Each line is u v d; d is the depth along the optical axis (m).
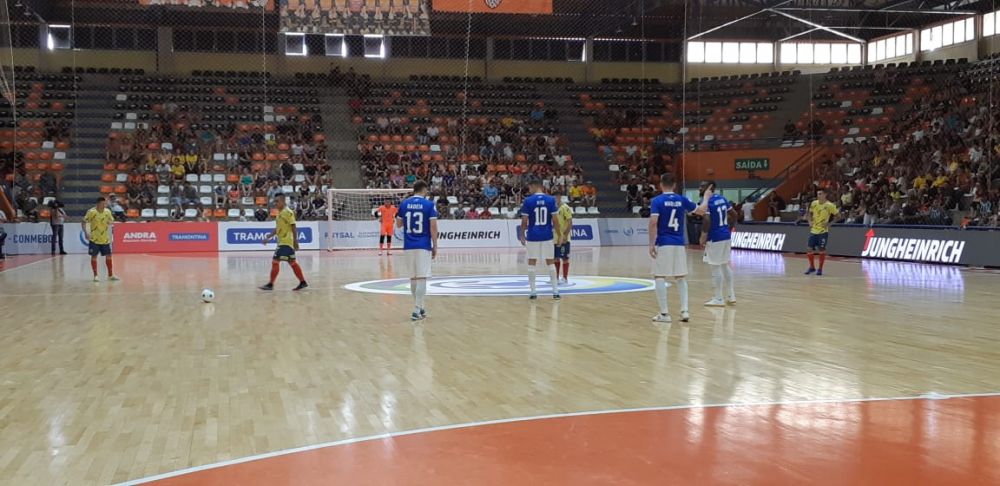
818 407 5.79
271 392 6.49
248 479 4.32
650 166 34.22
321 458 4.69
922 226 21.02
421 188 10.66
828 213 17.20
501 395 6.30
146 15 34.03
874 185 26.08
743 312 11.27
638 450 4.74
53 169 30.70
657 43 39.25
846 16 33.78
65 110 33.12
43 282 16.38
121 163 31.09
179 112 33.94
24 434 5.33
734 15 32.66
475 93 37.88
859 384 6.58
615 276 17.27
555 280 12.90
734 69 38.34
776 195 29.27
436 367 7.46
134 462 4.69
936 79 30.30
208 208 29.62
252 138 32.81
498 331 9.62
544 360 7.77
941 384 6.56
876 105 30.92
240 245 28.11
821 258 17.36
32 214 27.48
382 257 24.19
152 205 29.47
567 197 32.47
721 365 7.44
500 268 19.61
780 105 32.97
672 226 10.24
